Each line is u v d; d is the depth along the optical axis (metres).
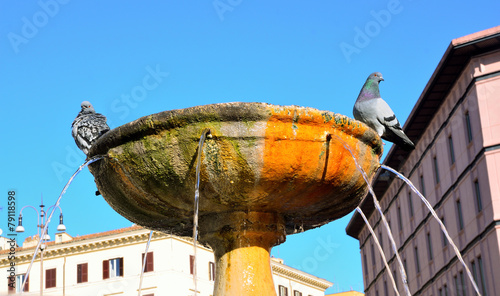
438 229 40.38
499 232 32.44
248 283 8.50
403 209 46.91
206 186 7.95
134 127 7.80
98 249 57.34
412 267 45.44
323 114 7.82
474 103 34.62
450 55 34.62
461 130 36.34
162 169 7.86
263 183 7.92
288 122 7.70
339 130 8.01
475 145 34.69
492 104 33.88
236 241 8.64
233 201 8.27
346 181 8.33
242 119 7.61
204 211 8.59
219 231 8.65
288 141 7.72
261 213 8.64
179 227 9.32
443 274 39.66
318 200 8.48
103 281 56.53
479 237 34.31
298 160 7.81
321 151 7.89
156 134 7.76
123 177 8.17
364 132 8.23
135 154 7.91
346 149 8.10
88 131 9.82
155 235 55.88
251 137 7.62
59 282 57.31
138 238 56.34
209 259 57.97
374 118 9.93
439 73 36.12
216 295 8.59
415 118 40.53
